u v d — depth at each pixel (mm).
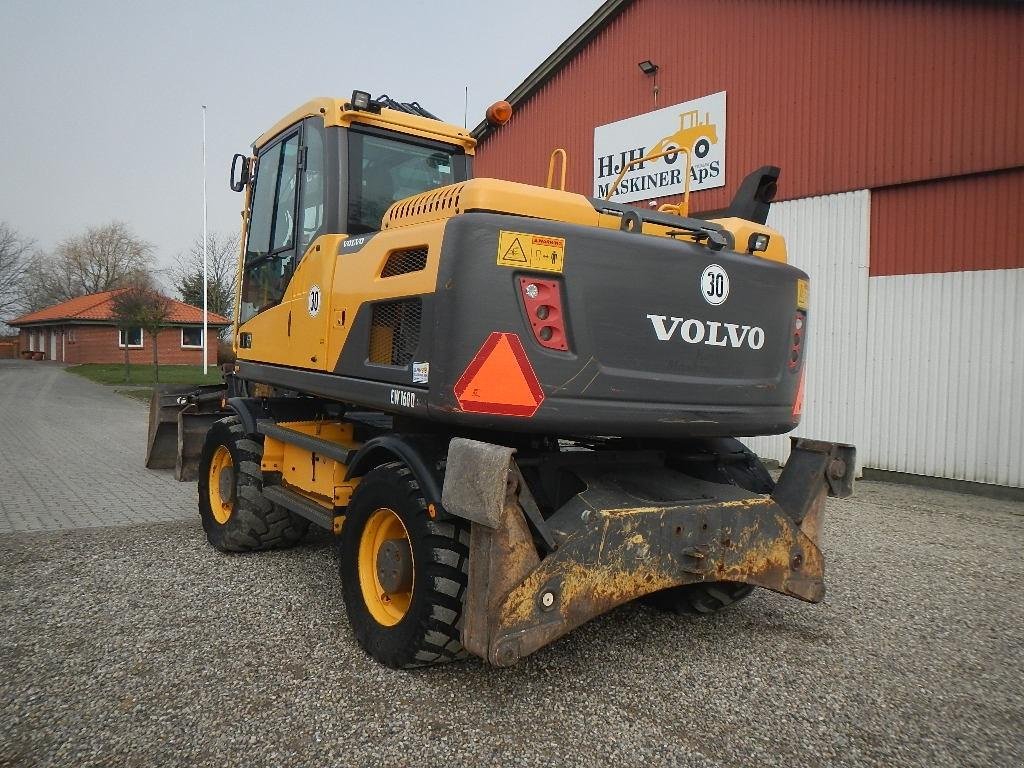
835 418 10000
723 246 3758
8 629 3955
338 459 4172
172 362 45500
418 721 3047
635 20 12555
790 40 10414
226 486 5527
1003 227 8570
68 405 19266
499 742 2906
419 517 3307
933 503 8148
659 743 2941
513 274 3082
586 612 3107
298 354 4594
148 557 5363
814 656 3871
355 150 4605
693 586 4234
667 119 12094
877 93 9492
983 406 8742
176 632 3936
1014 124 8352
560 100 13945
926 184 9164
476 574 2990
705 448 4535
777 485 4191
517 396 3094
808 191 10258
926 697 3422
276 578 4879
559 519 3193
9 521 6539
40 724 2967
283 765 2709
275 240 5215
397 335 3549
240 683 3350
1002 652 3977
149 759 2727
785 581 3826
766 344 3877
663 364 3463
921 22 9055
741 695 3393
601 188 13242
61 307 51688
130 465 9891
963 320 8883
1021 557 5906
